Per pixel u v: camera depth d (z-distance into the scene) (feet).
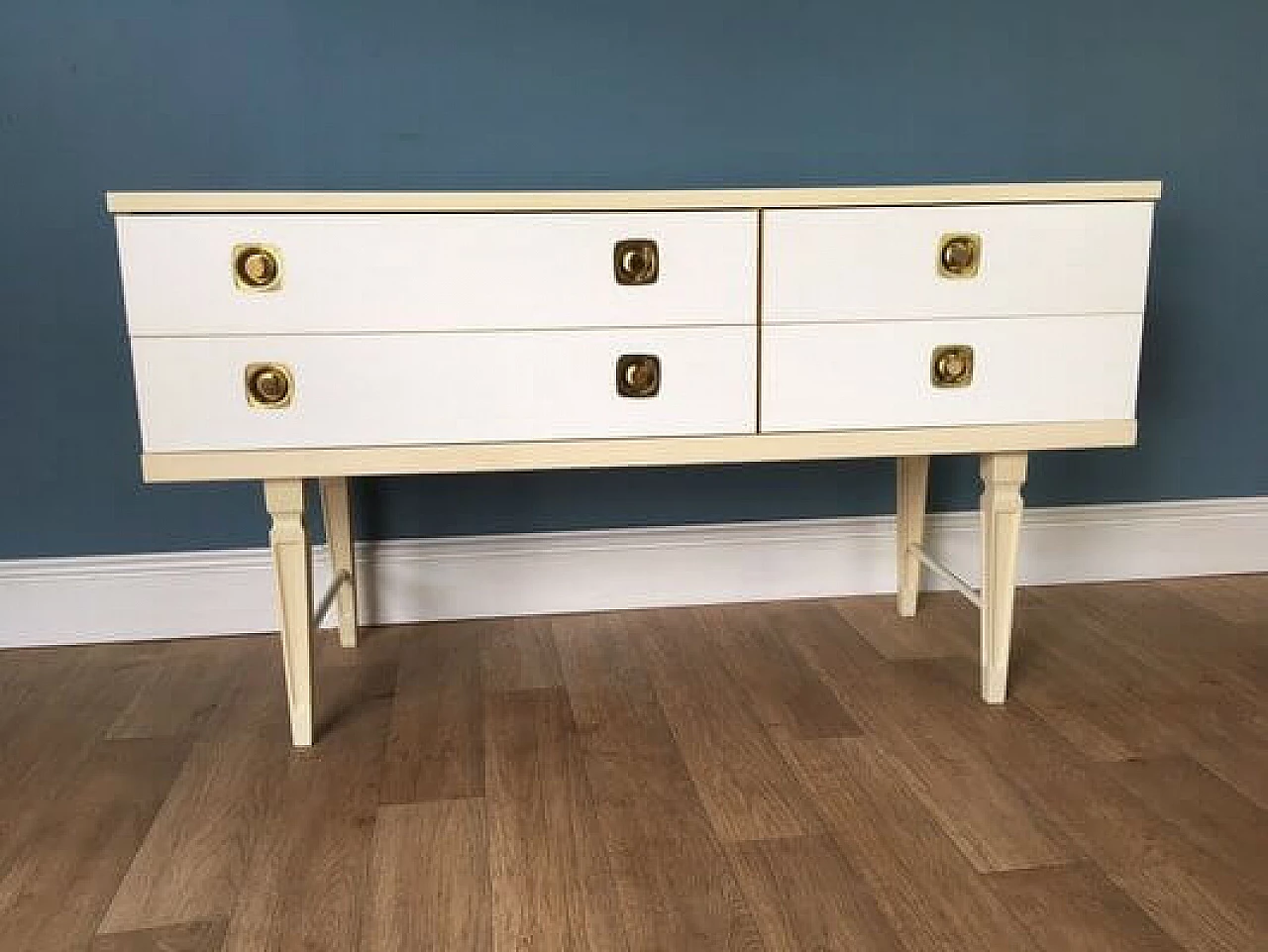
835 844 4.12
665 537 6.68
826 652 6.01
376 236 4.40
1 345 5.88
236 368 4.46
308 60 5.83
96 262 5.87
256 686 5.68
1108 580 7.14
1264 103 6.66
